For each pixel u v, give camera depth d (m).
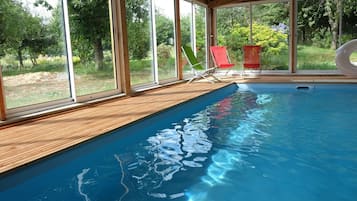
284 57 8.41
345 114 4.17
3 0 3.43
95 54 4.82
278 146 2.99
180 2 7.54
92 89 4.78
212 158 2.74
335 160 2.60
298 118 4.04
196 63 7.16
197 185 2.23
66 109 4.09
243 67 8.37
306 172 2.39
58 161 2.49
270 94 6.12
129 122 3.39
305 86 6.61
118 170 2.55
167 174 2.43
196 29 8.48
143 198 2.05
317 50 8.02
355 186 2.15
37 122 3.50
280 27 8.34
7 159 2.30
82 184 2.31
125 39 5.31
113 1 5.14
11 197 2.13
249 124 3.83
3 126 3.30
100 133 2.96
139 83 6.00
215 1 8.90
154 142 3.26
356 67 4.89
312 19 7.93
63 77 4.29
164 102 4.65
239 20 8.82
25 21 3.70
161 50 6.72
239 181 2.27
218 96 6.08
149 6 6.24
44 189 2.27
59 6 4.18
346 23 7.62
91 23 4.73
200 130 3.66
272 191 2.11
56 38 4.15
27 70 3.74
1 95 3.35
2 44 3.43
